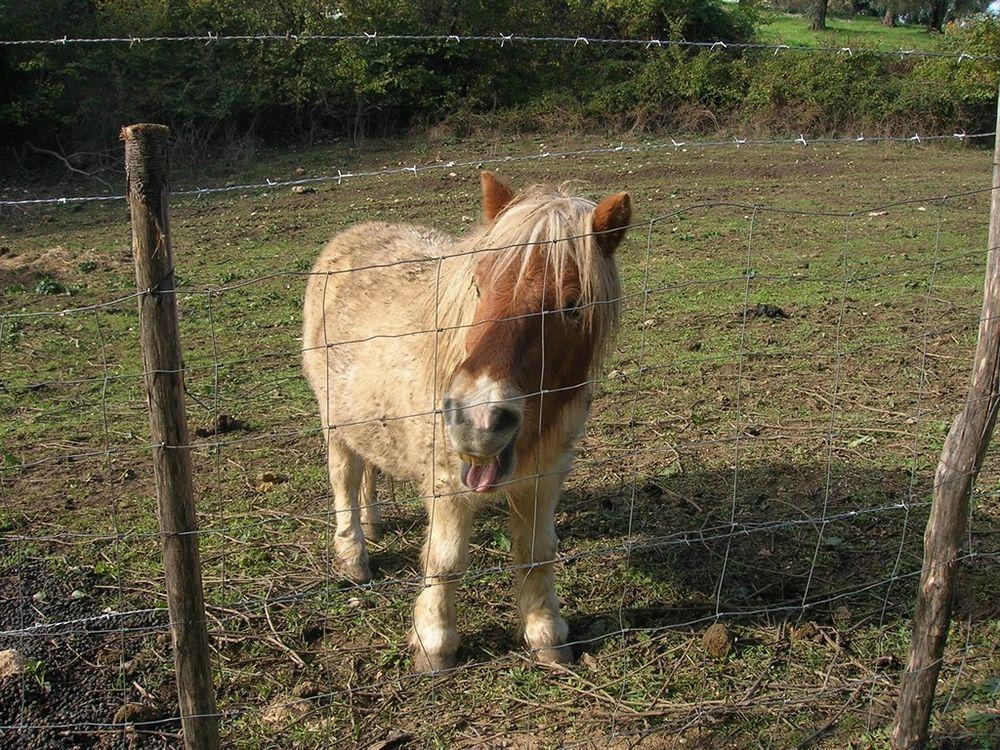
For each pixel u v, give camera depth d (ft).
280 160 62.18
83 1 62.64
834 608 14.16
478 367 9.92
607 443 20.38
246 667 12.96
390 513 17.93
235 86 63.36
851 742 11.35
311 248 39.32
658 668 12.85
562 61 76.33
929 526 10.40
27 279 34.91
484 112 72.08
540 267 10.44
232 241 41.19
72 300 32.40
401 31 70.33
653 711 11.93
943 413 21.49
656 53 76.43
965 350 25.91
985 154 65.05
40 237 42.63
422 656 12.89
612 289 11.46
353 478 15.55
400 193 51.26
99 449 20.40
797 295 31.73
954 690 12.20
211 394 23.67
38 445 20.62
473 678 12.76
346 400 14.33
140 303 7.79
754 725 11.67
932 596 10.34
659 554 15.87
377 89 66.90
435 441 11.95
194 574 8.68
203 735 9.27
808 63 73.67
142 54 61.05
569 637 13.65
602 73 75.00
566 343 10.87
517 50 74.95
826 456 19.42
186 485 8.40
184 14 64.69
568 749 11.33
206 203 50.21
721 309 30.30
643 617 14.14
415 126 69.56
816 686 12.39
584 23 79.61
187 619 8.80
